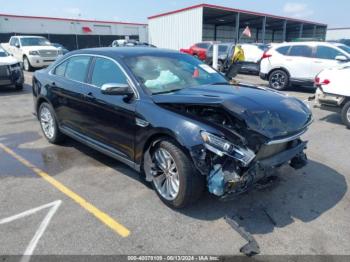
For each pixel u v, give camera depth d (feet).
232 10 93.97
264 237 9.29
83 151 16.20
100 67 13.41
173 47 92.94
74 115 14.76
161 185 11.09
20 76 34.14
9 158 15.30
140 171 11.68
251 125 9.29
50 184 12.57
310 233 9.48
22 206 10.91
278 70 36.65
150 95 11.19
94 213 10.49
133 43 87.66
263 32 108.99
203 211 10.60
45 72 17.15
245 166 9.13
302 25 134.92
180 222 10.00
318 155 15.90
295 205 11.03
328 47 33.40
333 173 13.70
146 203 11.12
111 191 12.00
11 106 27.27
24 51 51.78
